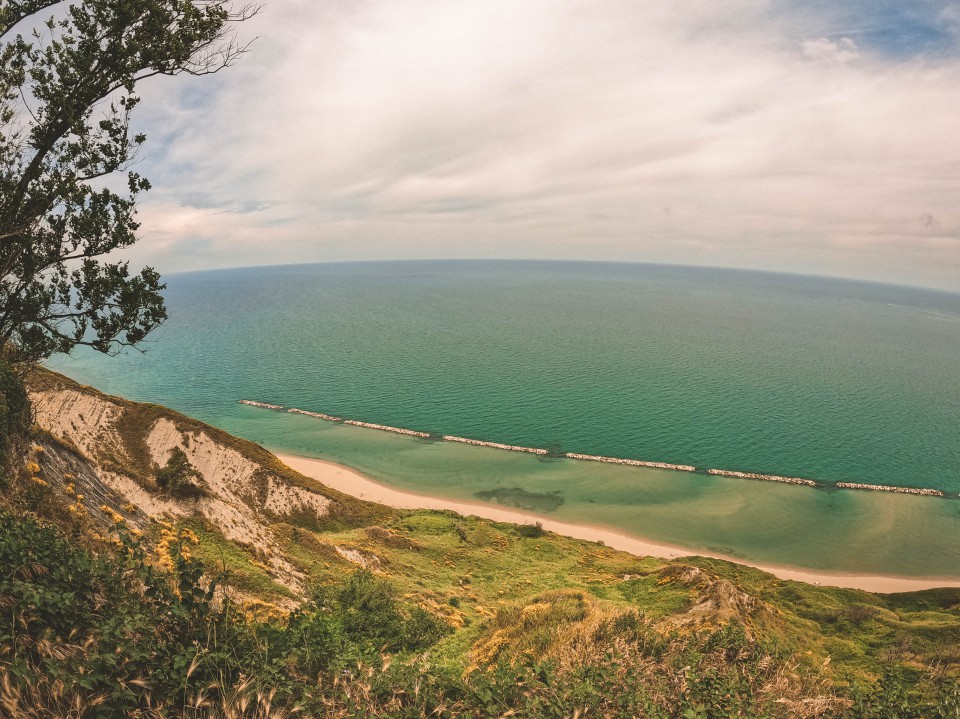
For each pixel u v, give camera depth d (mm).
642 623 15000
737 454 112625
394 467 101688
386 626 21625
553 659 9914
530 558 55812
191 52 16047
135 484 33281
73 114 15305
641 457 109250
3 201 15945
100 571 7715
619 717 6637
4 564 6969
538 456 108625
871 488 96562
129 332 18641
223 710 5367
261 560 32531
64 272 18016
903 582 66375
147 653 5762
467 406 147750
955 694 8156
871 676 17953
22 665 5031
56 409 56938
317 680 6984
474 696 6918
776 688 8008
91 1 15023
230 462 64062
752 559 70875
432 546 54719
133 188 18031
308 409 144625
